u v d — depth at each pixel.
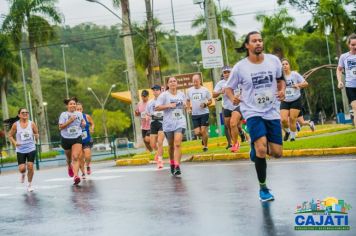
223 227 6.26
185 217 7.11
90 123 14.71
